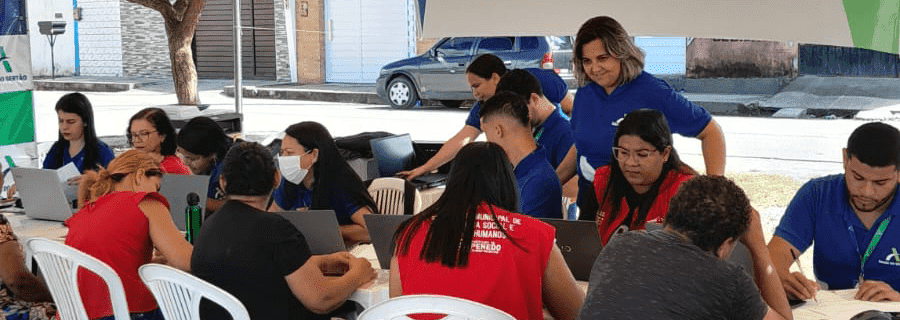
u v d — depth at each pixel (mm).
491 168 3551
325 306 4066
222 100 20250
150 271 4023
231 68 25062
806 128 14344
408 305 3428
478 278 3455
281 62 23453
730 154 12156
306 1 22734
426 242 3535
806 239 4184
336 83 22750
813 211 4168
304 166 5043
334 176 5086
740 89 17891
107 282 4254
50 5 26156
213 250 3990
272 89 21234
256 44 24438
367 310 3490
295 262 3975
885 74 17109
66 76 26516
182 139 5809
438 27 4535
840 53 17406
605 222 4332
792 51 17531
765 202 9211
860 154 3805
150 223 4414
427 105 19328
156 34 25781
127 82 23797
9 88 8000
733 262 3164
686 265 2969
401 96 18438
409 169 7215
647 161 4109
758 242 3592
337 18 22641
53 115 17688
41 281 4852
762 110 16438
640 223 4199
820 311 3744
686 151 12453
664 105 4816
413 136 14195
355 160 7281
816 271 4234
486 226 3500
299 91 20844
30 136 8195
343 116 17031
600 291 3053
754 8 3844
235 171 4043
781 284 3619
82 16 26531
